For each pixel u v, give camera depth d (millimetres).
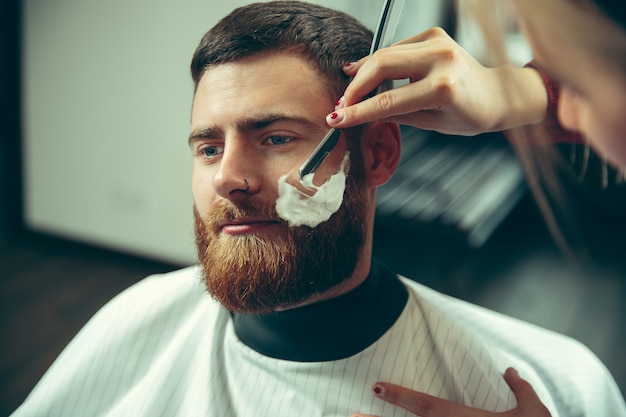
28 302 1877
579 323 1896
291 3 551
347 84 539
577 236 2322
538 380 660
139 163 2021
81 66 1971
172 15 1767
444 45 493
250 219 533
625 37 342
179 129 1920
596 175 1789
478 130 531
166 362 658
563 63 375
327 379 582
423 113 528
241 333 625
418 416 553
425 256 2170
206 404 612
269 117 514
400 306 620
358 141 563
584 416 669
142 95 1921
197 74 548
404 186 2084
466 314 739
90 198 2145
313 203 534
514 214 2604
